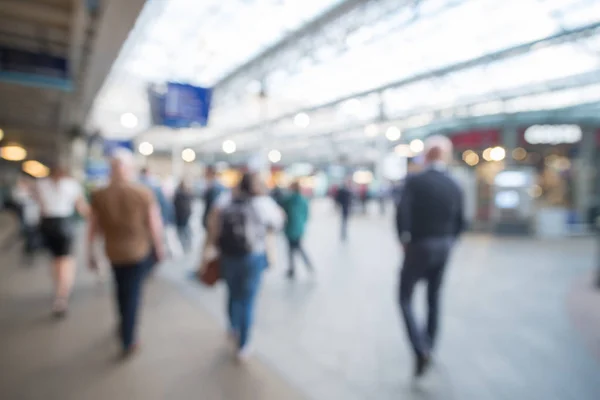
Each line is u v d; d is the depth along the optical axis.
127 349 3.25
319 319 4.33
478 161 15.97
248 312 3.26
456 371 3.17
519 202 12.54
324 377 3.02
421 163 3.39
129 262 3.15
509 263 7.79
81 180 16.88
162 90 6.74
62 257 4.27
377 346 3.63
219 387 2.79
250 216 3.19
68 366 3.04
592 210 14.33
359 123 22.44
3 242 9.03
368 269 6.98
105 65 7.52
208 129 27.11
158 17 9.59
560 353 3.54
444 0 8.42
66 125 19.28
